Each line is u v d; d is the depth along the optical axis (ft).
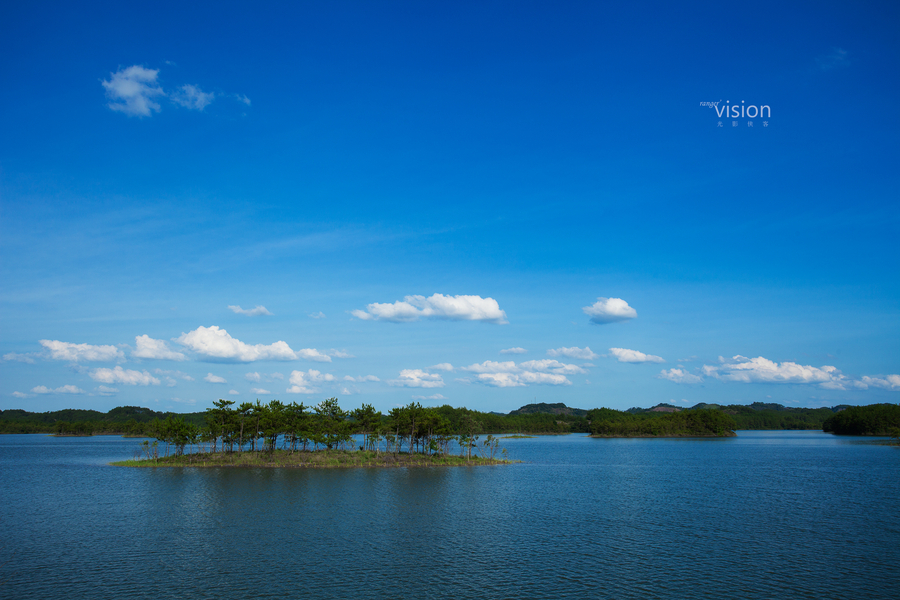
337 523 244.01
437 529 234.58
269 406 560.20
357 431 558.15
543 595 155.63
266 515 260.21
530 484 384.47
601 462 581.94
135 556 190.90
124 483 370.53
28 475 421.18
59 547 202.39
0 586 160.97
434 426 555.69
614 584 164.96
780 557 193.98
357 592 156.87
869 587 163.12
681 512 278.26
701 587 162.81
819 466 529.45
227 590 157.99
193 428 530.68
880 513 276.62
